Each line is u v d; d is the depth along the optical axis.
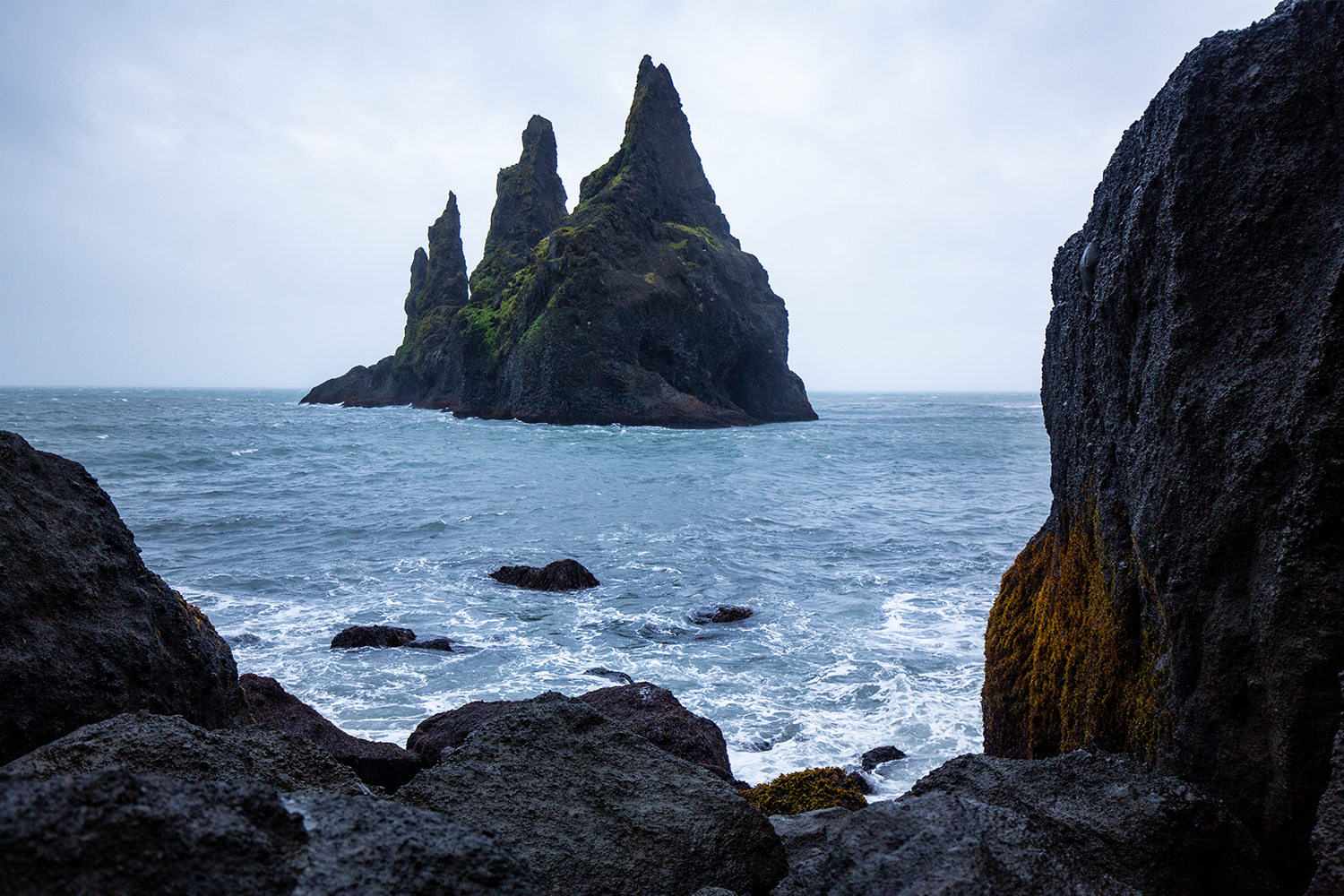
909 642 11.02
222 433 51.12
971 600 13.13
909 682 9.46
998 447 47.94
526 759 3.77
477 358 75.69
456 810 3.42
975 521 20.91
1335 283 3.41
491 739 3.86
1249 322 3.89
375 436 50.91
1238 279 3.95
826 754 7.66
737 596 13.48
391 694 9.05
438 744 6.40
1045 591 6.52
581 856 3.30
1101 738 4.97
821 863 2.82
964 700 8.90
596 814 3.53
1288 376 3.62
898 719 8.42
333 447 42.62
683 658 10.46
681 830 3.49
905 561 16.08
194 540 17.89
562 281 63.81
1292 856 3.48
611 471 32.28
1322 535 3.39
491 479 29.17
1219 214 4.04
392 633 10.96
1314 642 3.37
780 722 8.40
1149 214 4.65
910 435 58.19
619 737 4.02
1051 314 7.32
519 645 10.97
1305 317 3.59
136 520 20.11
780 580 14.56
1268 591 3.56
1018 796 3.82
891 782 6.95
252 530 19.05
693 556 16.47
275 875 1.87
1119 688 4.90
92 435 45.91
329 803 2.25
